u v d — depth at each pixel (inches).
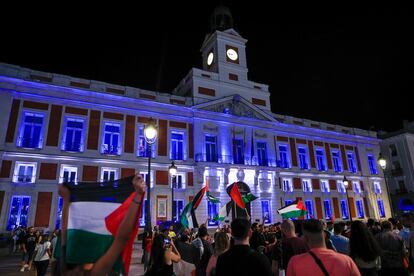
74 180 956.0
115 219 105.7
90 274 88.1
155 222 1015.6
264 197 1242.6
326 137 1578.5
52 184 917.8
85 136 1002.7
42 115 964.0
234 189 546.9
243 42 1467.8
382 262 225.6
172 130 1160.8
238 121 1300.4
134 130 1091.3
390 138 1815.9
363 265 183.0
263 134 1354.6
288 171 1381.6
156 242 213.5
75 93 1016.2
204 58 1513.3
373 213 1583.4
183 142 1168.8
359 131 1733.5
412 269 237.6
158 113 1148.5
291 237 205.8
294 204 503.2
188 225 488.4
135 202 93.5
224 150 1231.5
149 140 502.6
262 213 1224.2
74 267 96.0
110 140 1050.1
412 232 239.8
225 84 1336.1
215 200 727.1
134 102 1109.1
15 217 855.1
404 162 1737.2
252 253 137.4
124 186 116.6
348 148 1649.9
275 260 235.0
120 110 1086.4
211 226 1098.1
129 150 1061.8
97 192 111.7
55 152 946.7
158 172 1083.9
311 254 129.0
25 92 944.9
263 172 1275.8
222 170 1179.9
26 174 905.5
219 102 1273.4
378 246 184.7
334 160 1577.3
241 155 1274.6
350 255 190.5
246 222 147.9
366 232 185.6
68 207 107.0
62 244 100.8
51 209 897.5
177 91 1425.9
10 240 786.2
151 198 1042.1
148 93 1156.5
